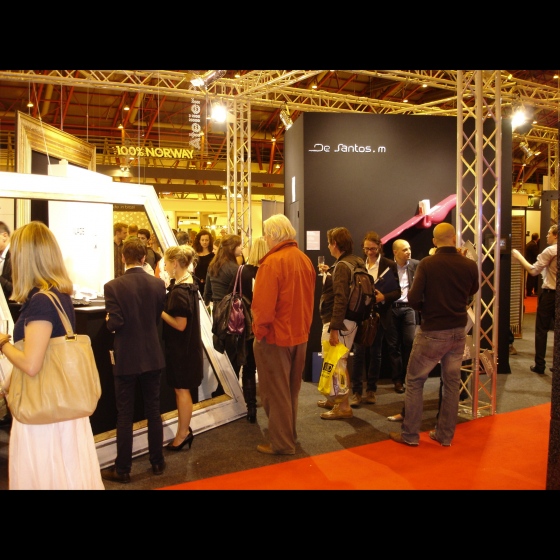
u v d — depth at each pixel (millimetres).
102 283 4230
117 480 3227
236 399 4555
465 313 3723
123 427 3172
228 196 9969
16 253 2158
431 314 3666
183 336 3584
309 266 3668
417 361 3740
